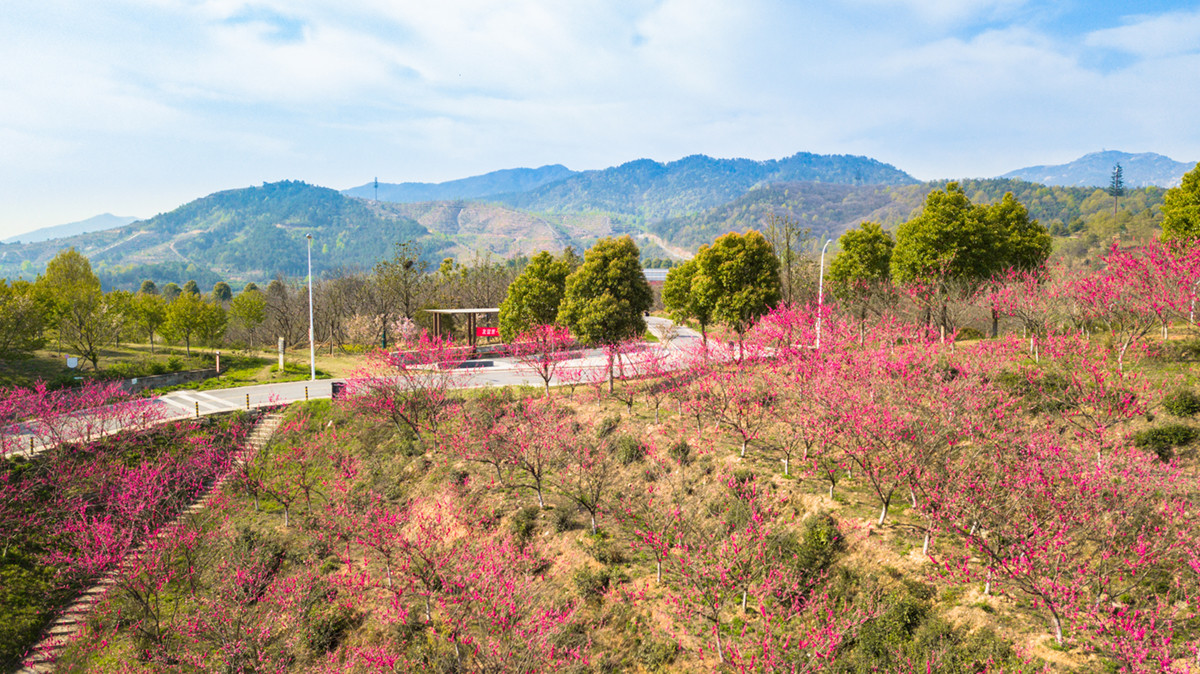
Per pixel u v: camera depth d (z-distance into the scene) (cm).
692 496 2327
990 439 1850
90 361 5053
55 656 2152
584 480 2555
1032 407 2128
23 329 4422
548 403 3331
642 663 1741
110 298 6162
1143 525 1418
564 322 3856
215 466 3219
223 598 2272
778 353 2817
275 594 2291
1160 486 1461
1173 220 3131
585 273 3772
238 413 3675
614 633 1877
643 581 2025
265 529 2820
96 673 2058
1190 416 1909
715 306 3922
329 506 2864
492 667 1677
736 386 2684
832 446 2355
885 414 1906
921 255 3694
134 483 2720
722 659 1570
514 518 2506
